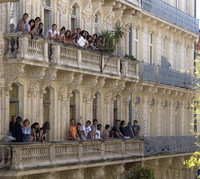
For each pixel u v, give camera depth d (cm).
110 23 5056
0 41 3700
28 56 3762
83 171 4306
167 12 6066
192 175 6500
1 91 3762
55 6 4328
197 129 6838
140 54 5603
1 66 3738
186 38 6744
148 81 5422
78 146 4172
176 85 6100
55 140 4259
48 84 4119
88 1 4644
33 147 3719
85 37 4434
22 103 3944
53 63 4009
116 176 4741
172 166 6019
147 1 5572
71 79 4259
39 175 3900
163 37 6128
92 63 4494
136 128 5009
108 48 4706
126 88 5175
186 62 6794
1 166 3591
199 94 5394
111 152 4581
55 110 4281
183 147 6088
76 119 4569
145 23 5678
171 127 6241
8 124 3816
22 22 3769
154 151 5328
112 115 5009
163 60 6047
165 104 6091
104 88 4897
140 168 4794
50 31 4012
